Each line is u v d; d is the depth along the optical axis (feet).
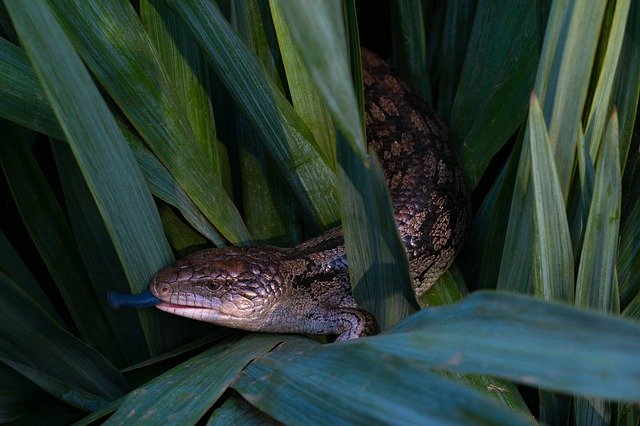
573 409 2.09
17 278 2.26
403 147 2.58
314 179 2.28
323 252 2.38
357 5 2.75
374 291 2.09
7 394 2.12
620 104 2.17
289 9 1.80
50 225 2.24
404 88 2.69
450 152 2.52
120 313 2.27
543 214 1.96
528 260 2.10
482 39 2.45
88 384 2.15
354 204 1.99
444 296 2.39
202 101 2.30
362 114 2.04
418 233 2.39
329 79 1.80
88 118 1.96
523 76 2.39
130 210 2.09
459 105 2.51
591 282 2.01
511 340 1.66
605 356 1.57
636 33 2.14
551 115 2.04
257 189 2.37
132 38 2.16
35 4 1.85
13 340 2.11
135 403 1.95
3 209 2.44
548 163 1.94
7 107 2.10
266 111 2.22
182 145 2.21
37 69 1.85
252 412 1.94
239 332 2.34
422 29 2.60
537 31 2.24
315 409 1.81
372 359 1.79
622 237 2.16
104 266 2.25
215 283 2.25
